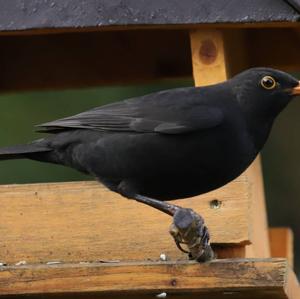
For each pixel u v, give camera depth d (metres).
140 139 11.33
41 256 12.02
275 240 15.84
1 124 18.11
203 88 11.70
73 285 10.55
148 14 12.33
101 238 11.94
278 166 19.83
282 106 11.60
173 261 10.60
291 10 12.13
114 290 10.51
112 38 15.37
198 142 11.27
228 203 11.77
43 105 18.25
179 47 15.31
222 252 11.86
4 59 15.73
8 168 17.67
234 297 10.88
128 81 15.59
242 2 12.25
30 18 12.50
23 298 10.95
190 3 12.32
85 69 15.62
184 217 10.40
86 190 11.98
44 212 12.03
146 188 11.52
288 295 10.77
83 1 12.47
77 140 11.62
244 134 11.42
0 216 12.08
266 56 15.04
